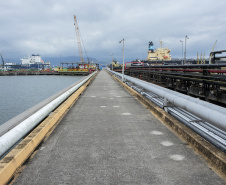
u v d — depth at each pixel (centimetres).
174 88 2508
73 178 371
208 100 1667
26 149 450
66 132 642
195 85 1998
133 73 5816
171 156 461
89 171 395
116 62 12950
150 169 402
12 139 423
